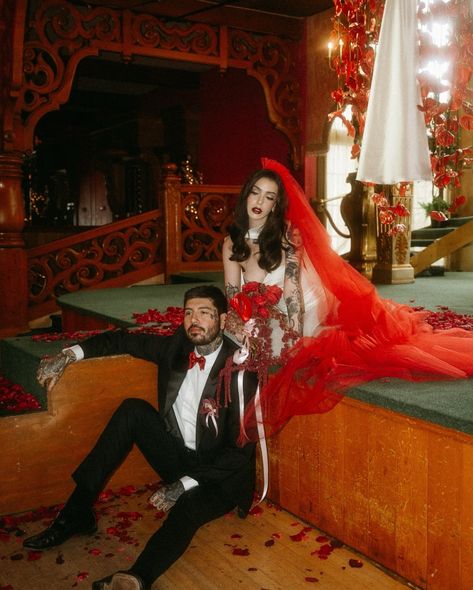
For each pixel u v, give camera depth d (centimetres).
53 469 342
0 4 706
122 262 830
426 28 382
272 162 331
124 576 248
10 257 725
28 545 291
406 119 386
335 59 463
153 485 370
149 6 832
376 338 324
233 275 339
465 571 241
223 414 303
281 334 327
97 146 1733
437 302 569
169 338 332
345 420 293
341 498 299
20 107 737
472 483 236
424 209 1064
